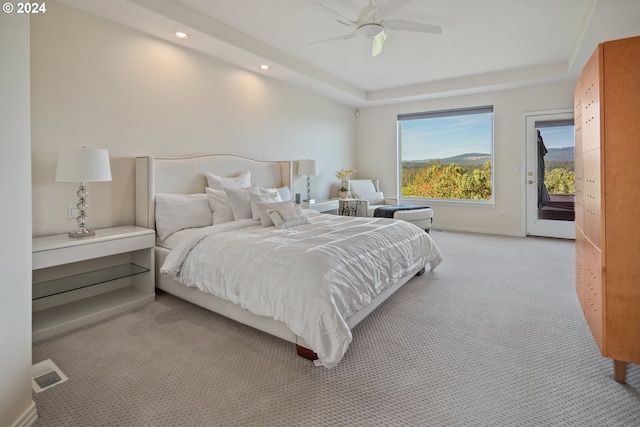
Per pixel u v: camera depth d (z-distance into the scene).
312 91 5.44
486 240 5.20
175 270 2.49
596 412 1.49
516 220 5.56
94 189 2.82
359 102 6.30
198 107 3.65
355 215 5.60
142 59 3.12
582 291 2.34
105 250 2.46
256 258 2.16
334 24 3.37
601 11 2.81
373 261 2.39
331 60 4.47
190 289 2.57
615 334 1.68
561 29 3.52
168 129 3.36
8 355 1.32
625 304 1.65
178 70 3.44
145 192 2.96
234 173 3.96
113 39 2.90
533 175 5.38
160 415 1.48
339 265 2.06
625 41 1.61
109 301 2.67
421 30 2.91
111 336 2.21
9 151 1.34
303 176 5.44
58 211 2.59
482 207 5.87
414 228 3.32
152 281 2.83
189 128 3.56
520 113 5.39
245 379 1.75
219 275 2.27
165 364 1.89
